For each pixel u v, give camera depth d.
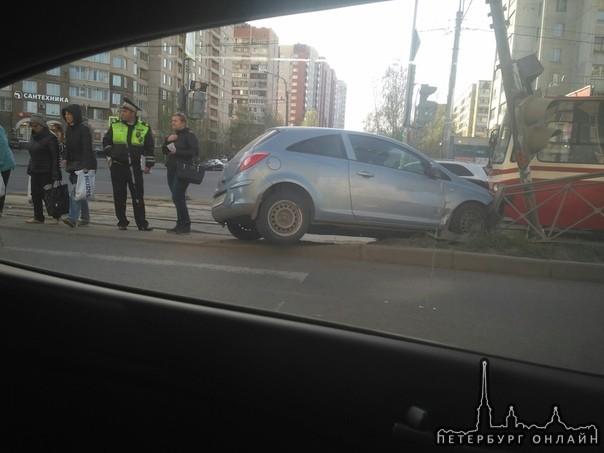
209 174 20.53
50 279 3.74
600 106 8.88
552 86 8.39
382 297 4.70
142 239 7.20
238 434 2.79
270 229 6.98
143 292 3.64
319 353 2.96
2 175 8.99
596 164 9.11
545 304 4.46
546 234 7.15
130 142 7.94
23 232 7.45
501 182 10.23
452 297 4.73
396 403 2.71
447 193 7.23
